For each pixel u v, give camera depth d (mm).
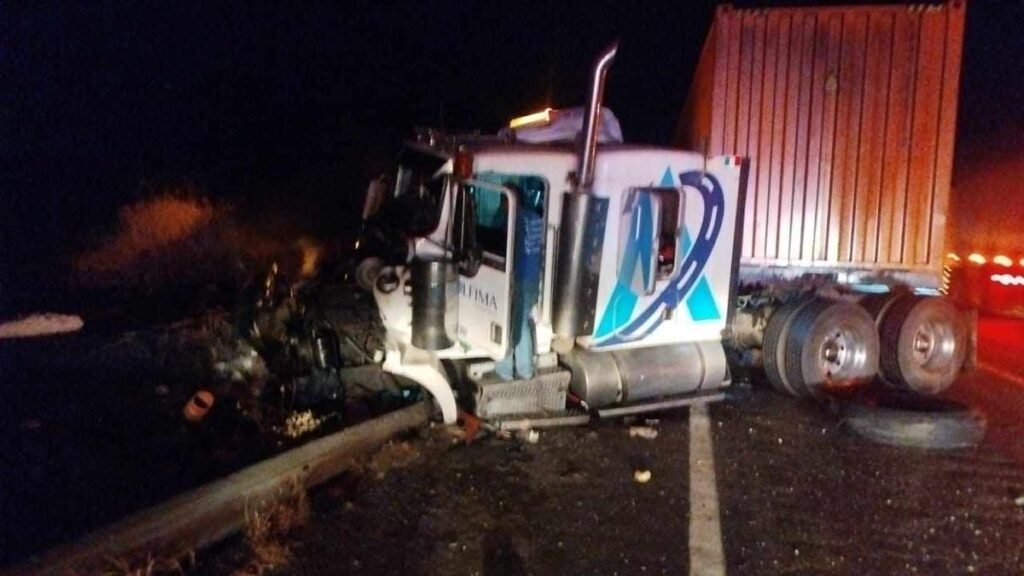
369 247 8445
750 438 8109
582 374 8352
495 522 6203
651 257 8094
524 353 7727
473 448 7617
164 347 8922
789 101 10320
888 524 6312
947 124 10094
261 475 6070
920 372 9438
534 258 7465
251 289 9016
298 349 8141
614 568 5594
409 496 6594
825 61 10234
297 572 5418
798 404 9211
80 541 5020
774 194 10445
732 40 10336
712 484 6977
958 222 18828
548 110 8953
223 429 7586
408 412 7801
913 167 10203
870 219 10336
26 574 4707
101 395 8156
